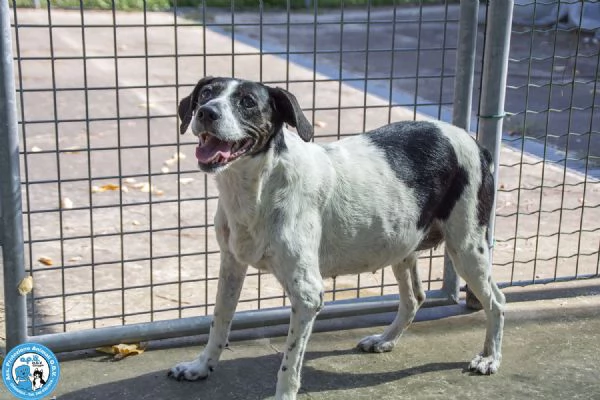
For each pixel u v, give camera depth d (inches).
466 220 155.3
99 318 161.5
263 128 133.0
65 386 148.6
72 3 626.2
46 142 310.0
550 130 347.6
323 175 141.9
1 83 143.3
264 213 137.7
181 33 588.1
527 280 197.9
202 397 146.5
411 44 562.6
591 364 161.5
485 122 175.6
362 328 176.4
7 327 153.5
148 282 196.2
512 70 475.5
